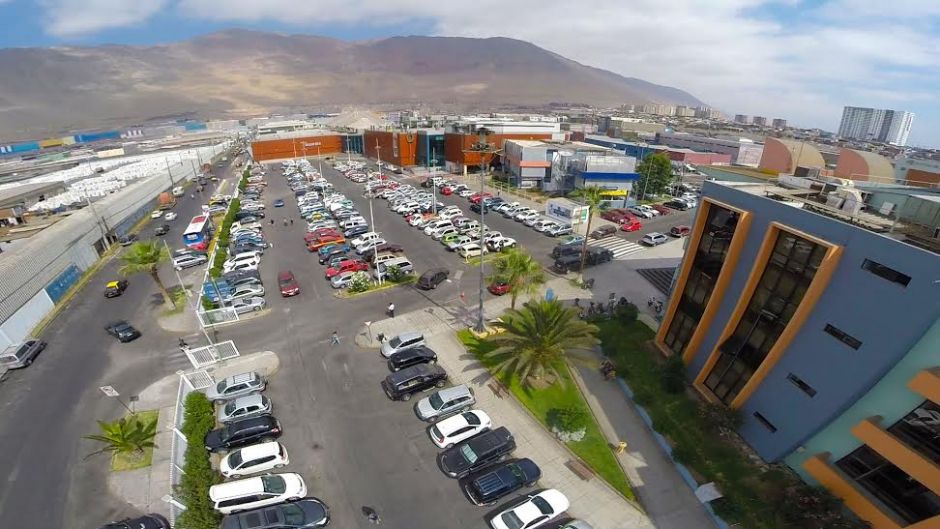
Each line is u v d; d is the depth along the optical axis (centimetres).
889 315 1847
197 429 2598
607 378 3209
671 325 3422
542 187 8825
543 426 2781
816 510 2030
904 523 1867
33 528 2209
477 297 4397
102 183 8825
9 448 2673
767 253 2442
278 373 3294
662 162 8106
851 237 2002
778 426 2388
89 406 3023
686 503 2294
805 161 6188
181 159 11638
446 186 8719
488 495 2252
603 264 5272
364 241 5641
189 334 3838
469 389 2941
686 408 2875
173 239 6494
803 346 2255
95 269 5325
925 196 2277
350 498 2323
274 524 2122
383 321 3956
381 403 2988
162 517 2239
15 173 13050
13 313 3753
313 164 13138
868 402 1980
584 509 2261
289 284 4503
